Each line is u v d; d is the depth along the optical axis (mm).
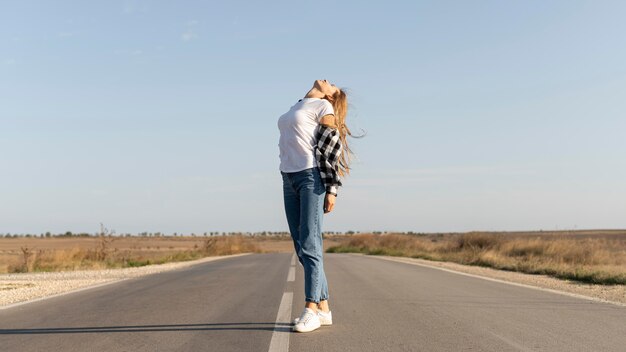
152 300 7410
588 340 4535
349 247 40719
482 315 5836
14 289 9695
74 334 4973
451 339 4574
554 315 5844
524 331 4922
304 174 4742
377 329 5016
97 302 7348
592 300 7152
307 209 4770
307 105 4816
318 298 4934
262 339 4594
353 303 6801
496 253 22141
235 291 8414
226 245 38406
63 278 12789
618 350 4180
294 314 5969
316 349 4215
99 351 4238
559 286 9570
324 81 5047
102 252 21547
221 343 4453
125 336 4812
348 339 4578
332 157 4754
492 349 4203
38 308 6859
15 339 4797
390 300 7102
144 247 57531
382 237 39406
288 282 9945
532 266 13875
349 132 5117
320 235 4902
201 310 6348
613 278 10086
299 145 4746
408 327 5113
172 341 4555
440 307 6441
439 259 21000
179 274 12891
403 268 13914
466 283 9531
